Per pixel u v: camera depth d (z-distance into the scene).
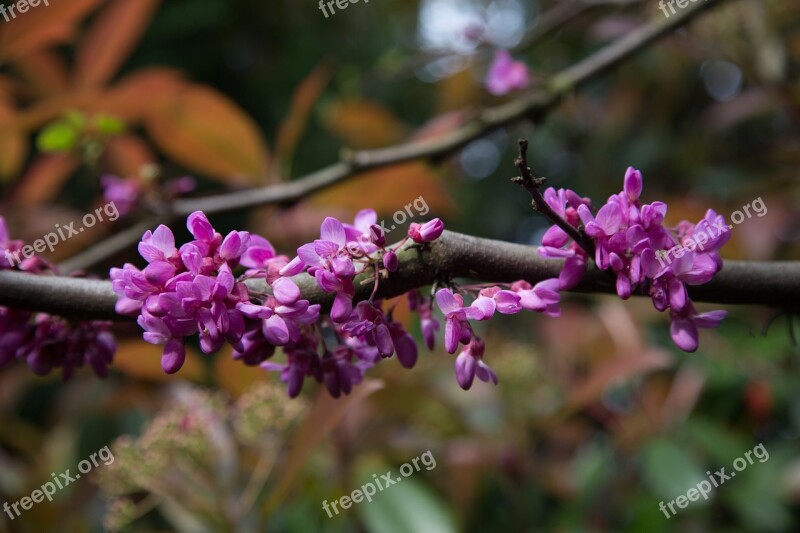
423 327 0.46
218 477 0.61
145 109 0.70
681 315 0.45
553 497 0.89
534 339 1.07
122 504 0.61
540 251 0.45
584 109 1.20
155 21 1.36
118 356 0.61
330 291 0.44
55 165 0.80
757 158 0.96
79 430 0.76
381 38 1.55
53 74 0.78
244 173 0.75
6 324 0.47
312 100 0.74
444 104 1.03
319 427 0.56
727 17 0.88
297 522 0.66
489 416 0.80
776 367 0.86
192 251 0.43
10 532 0.64
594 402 0.84
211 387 0.75
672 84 1.16
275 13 1.44
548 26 0.92
